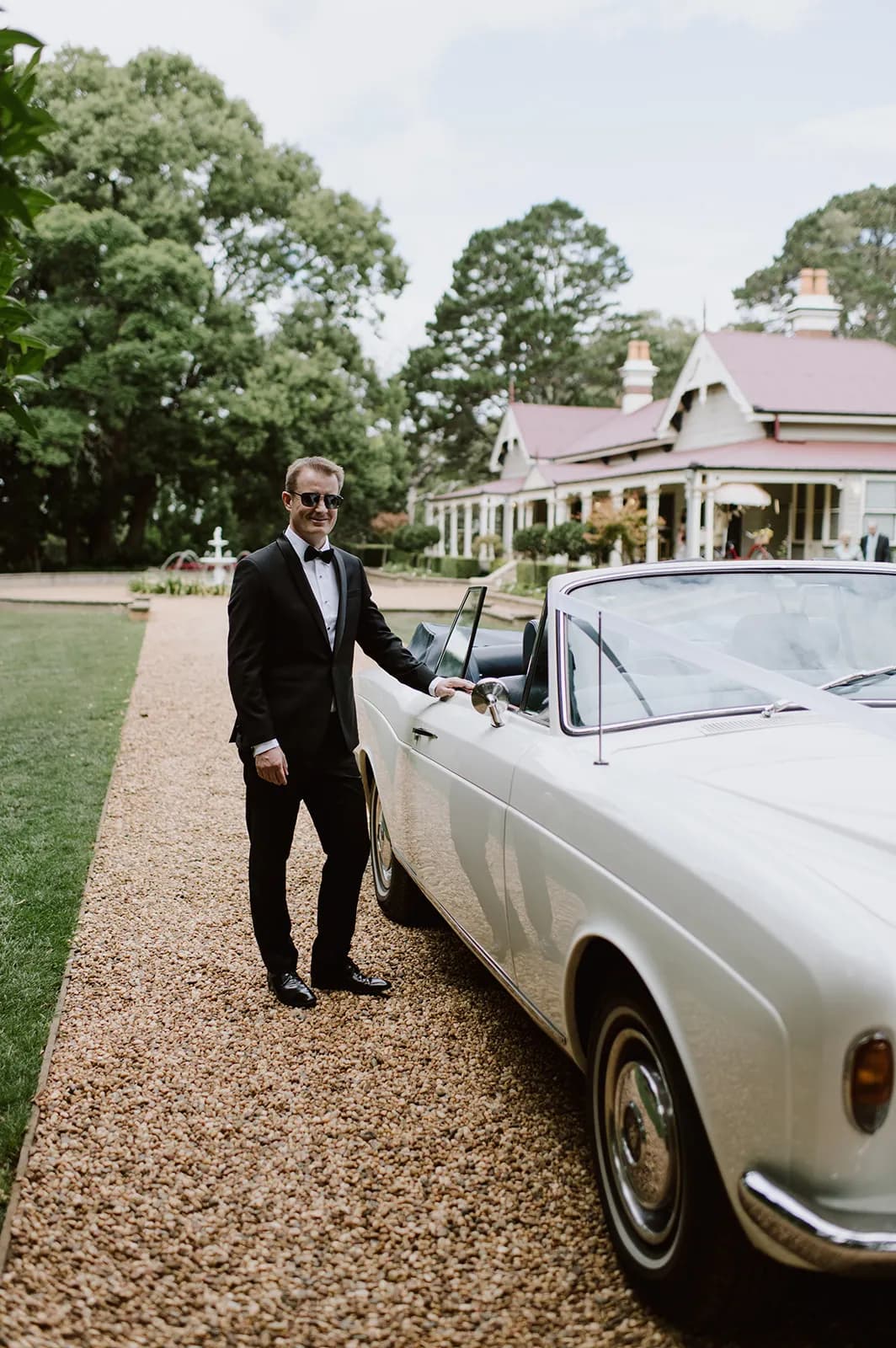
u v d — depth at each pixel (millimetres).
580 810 2646
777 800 2459
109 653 15516
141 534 45938
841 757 2738
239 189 40906
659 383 70125
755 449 25812
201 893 5223
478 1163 2934
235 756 8500
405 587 34312
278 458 41000
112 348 35375
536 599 23906
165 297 36469
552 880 2744
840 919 1939
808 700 2705
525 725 3287
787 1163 1899
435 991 4102
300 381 38594
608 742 2963
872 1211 1848
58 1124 3133
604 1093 2561
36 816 6582
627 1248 2432
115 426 39156
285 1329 2289
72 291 37625
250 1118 3180
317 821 4012
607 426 38281
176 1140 3055
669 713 3090
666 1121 2289
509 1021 3836
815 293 31312
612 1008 2479
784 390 26688
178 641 17125
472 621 4262
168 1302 2371
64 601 26203
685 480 24562
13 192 2295
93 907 5016
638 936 2299
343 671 3943
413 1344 2252
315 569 3916
